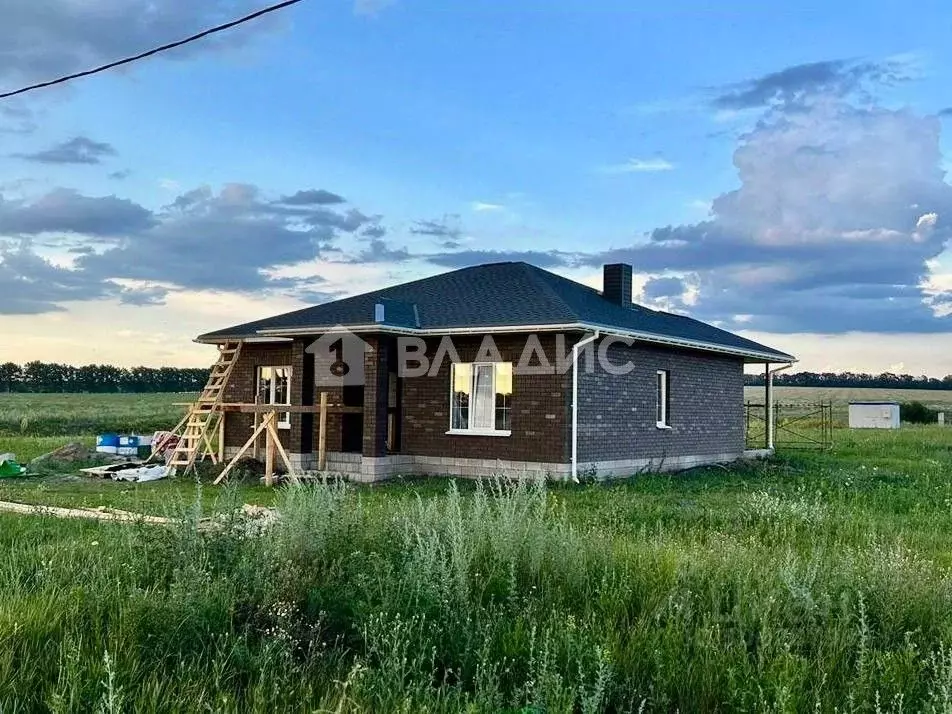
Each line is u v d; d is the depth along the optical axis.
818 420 53.75
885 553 8.02
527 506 7.96
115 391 91.19
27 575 7.14
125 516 11.10
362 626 5.60
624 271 21.61
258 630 5.71
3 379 87.75
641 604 6.26
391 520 8.27
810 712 4.61
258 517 7.96
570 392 17.23
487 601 6.33
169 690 4.49
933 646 5.62
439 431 18.72
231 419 22.58
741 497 14.34
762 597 6.18
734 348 22.44
